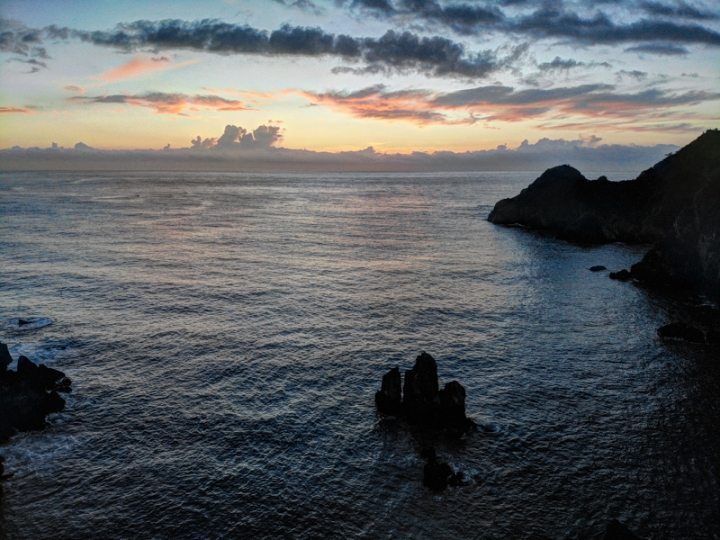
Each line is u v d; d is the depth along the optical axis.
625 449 32.94
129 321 54.50
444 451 32.75
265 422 35.91
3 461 31.27
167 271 76.94
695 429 35.19
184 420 36.00
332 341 49.91
